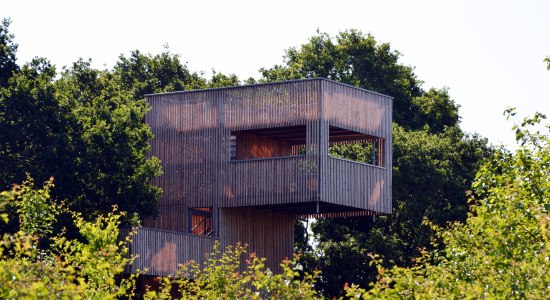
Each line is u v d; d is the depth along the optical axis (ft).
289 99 387.55
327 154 383.45
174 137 403.75
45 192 273.13
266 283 190.08
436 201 508.94
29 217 266.98
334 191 385.91
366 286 497.46
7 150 372.58
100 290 201.87
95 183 375.45
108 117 388.37
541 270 171.83
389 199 409.28
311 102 383.86
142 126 392.88
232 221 399.24
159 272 364.58
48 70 407.44
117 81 550.77
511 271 176.35
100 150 379.14
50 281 163.43
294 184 384.06
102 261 200.85
